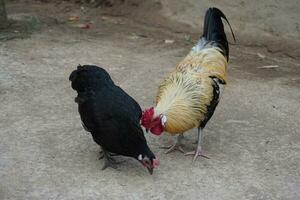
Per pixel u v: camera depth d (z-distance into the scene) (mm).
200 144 6035
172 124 5473
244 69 9062
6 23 10625
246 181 5574
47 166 5719
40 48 9578
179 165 5840
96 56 9297
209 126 6805
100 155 5980
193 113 5586
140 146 5344
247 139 6492
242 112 7266
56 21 11367
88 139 6340
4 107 7105
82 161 5855
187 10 11180
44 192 5246
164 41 10383
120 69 8703
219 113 7191
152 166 5363
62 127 6613
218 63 6129
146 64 9016
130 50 9766
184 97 5594
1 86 7789
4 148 6059
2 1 10461
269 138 6535
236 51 10000
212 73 5961
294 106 7543
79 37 10391
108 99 5430
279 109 7414
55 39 10172
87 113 5469
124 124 5301
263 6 10258
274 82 8484
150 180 5523
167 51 9820
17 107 7129
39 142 6230
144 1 11773
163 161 5910
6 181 5410
